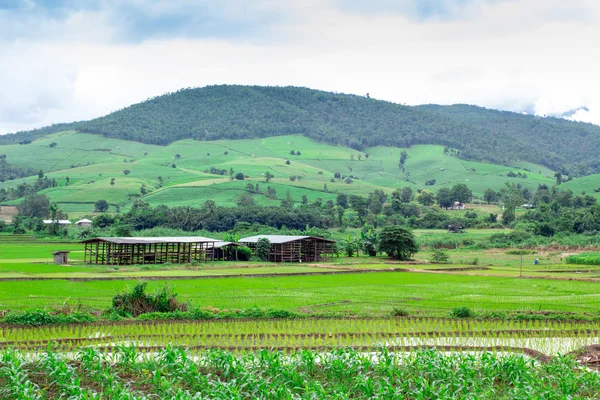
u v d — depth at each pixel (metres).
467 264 112.12
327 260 121.94
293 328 42.31
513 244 152.12
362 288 69.50
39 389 25.16
